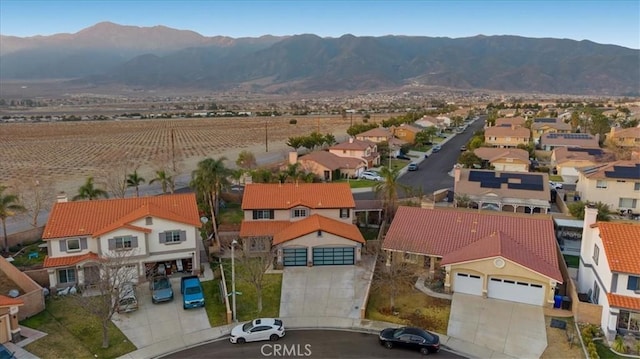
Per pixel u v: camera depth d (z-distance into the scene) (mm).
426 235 46281
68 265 42438
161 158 114438
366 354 33094
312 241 47594
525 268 39031
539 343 34125
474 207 66125
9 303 34344
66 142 146750
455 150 124062
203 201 64938
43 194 75000
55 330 36281
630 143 109750
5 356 31672
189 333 36344
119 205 47344
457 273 41594
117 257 40031
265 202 53375
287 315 38844
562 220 56719
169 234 45375
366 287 43219
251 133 173125
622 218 62844
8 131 180000
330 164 87688
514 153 92312
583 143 109875
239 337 34688
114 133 174375
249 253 48094
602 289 36188
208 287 44000
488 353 33094
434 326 36562
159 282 42906
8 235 54250
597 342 33812
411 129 134125
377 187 63625
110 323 37688
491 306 39344
